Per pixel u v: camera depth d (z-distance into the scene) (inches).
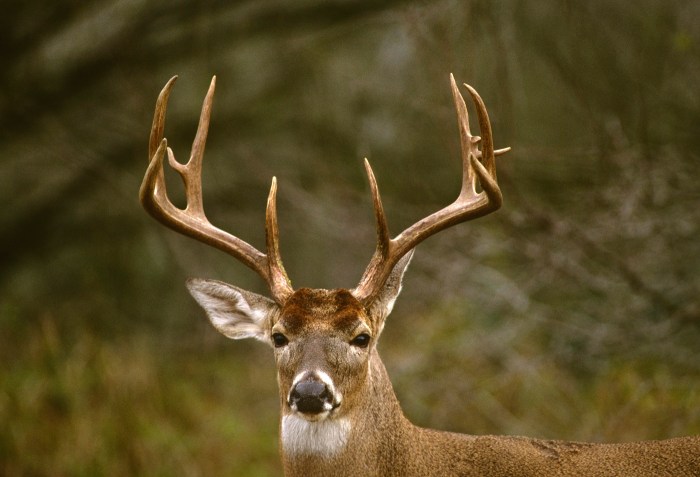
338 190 1087.6
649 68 987.9
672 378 805.9
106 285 1371.8
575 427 836.0
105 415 945.5
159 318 1363.2
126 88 1242.0
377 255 514.6
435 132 1068.5
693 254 853.2
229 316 542.0
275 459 946.1
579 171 954.7
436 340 1004.6
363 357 488.4
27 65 1237.1
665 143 948.0
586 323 883.4
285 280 519.8
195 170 548.7
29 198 1411.2
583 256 856.9
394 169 1193.4
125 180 1326.3
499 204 504.7
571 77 906.1
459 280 933.2
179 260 1347.2
